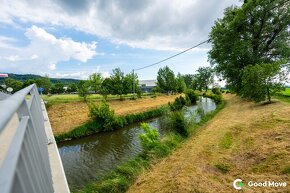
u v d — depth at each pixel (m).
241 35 24.56
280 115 10.95
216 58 27.22
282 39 22.89
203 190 5.37
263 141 7.96
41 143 2.74
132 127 20.28
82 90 32.31
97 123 19.03
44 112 10.59
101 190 7.13
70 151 13.98
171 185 5.93
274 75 15.84
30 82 50.47
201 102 38.62
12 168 0.67
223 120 14.95
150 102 34.75
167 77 55.56
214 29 26.44
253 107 17.20
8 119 0.66
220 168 6.66
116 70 35.88
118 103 32.91
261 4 21.66
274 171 5.59
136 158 10.23
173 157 8.90
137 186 6.90
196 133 12.95
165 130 17.31
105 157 12.48
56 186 2.67
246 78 17.52
